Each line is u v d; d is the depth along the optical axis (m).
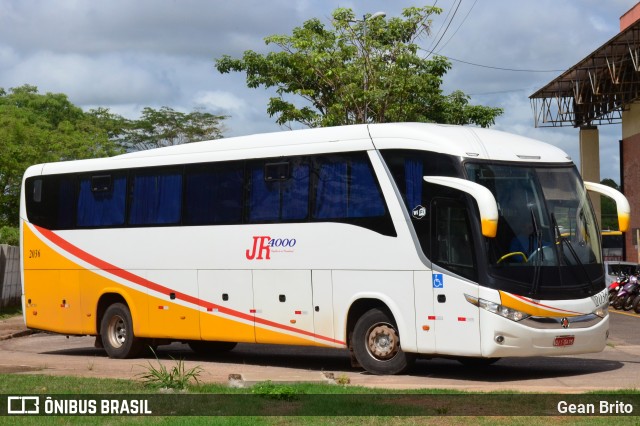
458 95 33.56
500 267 13.88
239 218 16.94
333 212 15.60
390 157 15.02
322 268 15.66
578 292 14.27
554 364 16.42
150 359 18.94
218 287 17.19
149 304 18.38
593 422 9.56
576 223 14.64
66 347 22.97
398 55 31.72
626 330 23.55
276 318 16.28
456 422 9.65
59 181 20.28
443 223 14.33
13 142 41.69
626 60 38.59
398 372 14.88
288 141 16.39
